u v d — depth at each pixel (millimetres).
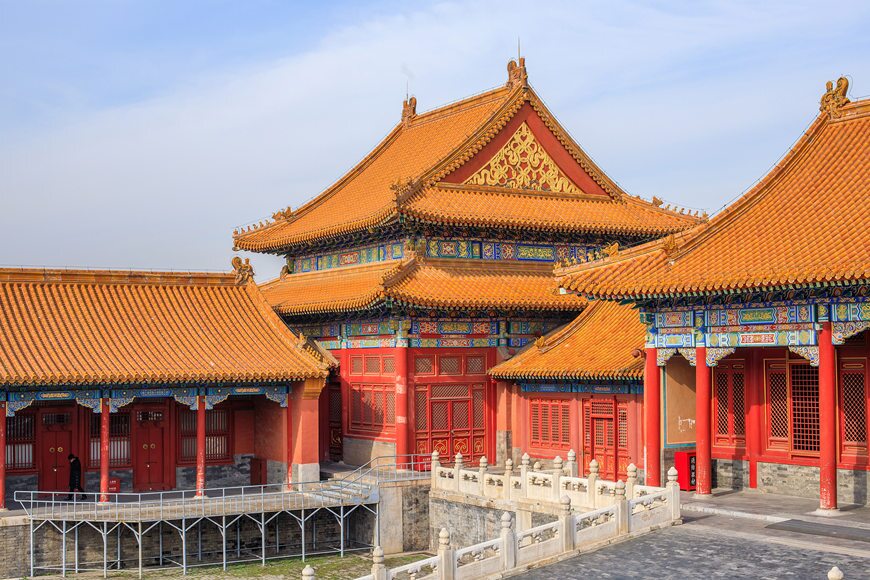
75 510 51656
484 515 53406
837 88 51469
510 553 39406
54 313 59469
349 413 67062
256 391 60156
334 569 52719
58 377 53844
